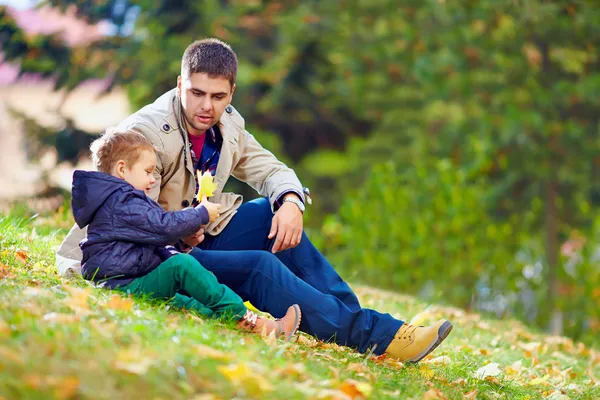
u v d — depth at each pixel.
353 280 11.90
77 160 18.88
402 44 18.91
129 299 4.52
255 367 3.76
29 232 6.90
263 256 4.93
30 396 3.09
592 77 17.02
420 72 17.94
